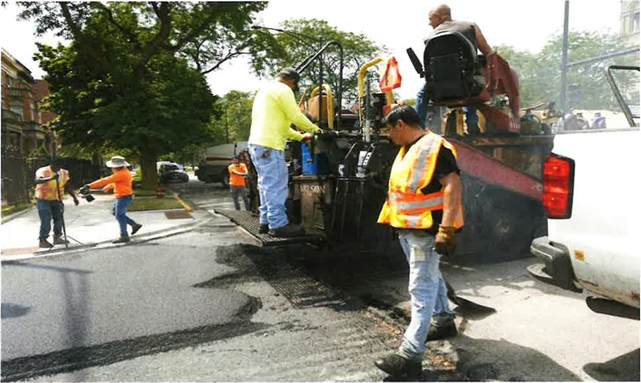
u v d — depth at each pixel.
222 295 4.74
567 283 2.86
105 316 4.19
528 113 7.18
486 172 5.60
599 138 2.66
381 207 5.23
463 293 4.55
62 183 7.84
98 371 3.17
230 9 22.17
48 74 22.05
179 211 12.98
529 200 6.16
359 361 3.21
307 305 4.41
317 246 5.92
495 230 5.98
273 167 5.02
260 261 6.24
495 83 5.64
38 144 37.50
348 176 5.11
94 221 10.96
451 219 2.77
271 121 4.98
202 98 22.58
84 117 21.62
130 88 20.70
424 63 5.55
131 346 3.54
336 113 6.15
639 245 2.42
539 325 3.67
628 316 2.72
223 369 3.14
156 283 5.27
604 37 17.34
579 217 2.73
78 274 5.79
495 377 2.90
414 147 2.97
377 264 5.89
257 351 3.41
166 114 19.92
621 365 2.99
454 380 2.89
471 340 3.45
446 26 5.43
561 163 2.84
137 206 14.13
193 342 3.60
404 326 3.84
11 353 3.45
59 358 3.37
